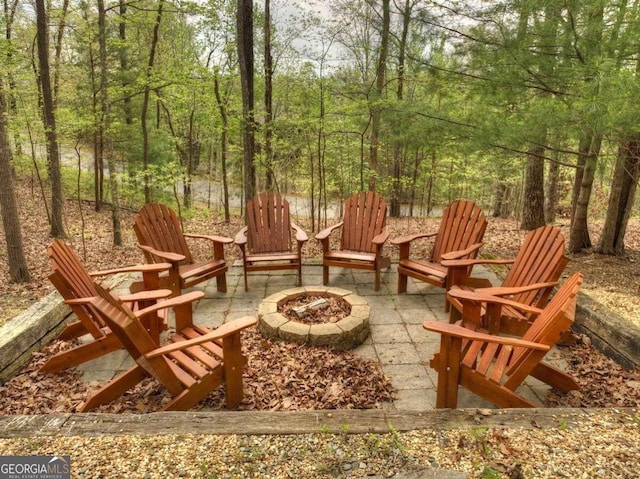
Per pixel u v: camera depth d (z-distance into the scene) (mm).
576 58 3633
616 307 3588
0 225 7383
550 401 2363
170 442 1769
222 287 4066
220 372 2254
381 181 9789
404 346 3006
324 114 6613
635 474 1579
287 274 4559
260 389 2479
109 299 1922
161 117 11992
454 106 4594
